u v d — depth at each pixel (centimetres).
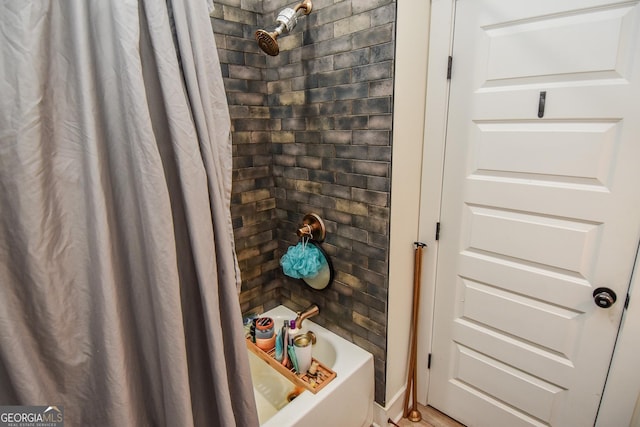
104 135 72
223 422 90
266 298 197
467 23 126
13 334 66
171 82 74
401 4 118
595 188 111
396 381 166
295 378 146
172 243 77
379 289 147
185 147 77
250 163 174
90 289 74
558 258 122
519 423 146
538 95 115
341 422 146
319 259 165
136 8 68
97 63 69
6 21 58
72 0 64
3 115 60
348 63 135
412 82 132
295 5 148
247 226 179
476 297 146
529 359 137
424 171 150
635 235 106
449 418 169
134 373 84
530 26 113
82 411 79
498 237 135
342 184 150
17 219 64
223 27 152
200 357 94
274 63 165
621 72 100
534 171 121
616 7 98
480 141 132
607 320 116
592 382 123
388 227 138
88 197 70
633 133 101
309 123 157
